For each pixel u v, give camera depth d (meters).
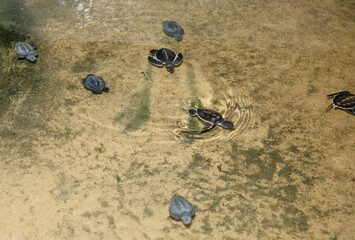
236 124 1.21
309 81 1.28
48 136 1.18
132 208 1.11
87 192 1.12
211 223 1.10
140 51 1.32
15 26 1.35
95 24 1.36
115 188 1.13
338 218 1.11
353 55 1.33
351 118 1.23
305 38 1.36
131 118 1.21
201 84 1.27
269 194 1.13
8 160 1.15
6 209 1.10
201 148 1.18
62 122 1.20
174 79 1.27
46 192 1.12
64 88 1.25
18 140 1.17
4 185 1.12
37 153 1.16
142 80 1.27
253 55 1.32
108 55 1.30
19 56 1.27
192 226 1.10
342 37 1.37
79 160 1.16
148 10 1.40
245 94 1.25
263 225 1.10
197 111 1.21
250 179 1.15
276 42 1.35
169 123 1.21
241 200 1.12
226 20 1.39
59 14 1.38
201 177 1.15
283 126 1.21
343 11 1.43
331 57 1.32
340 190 1.14
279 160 1.17
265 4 1.44
